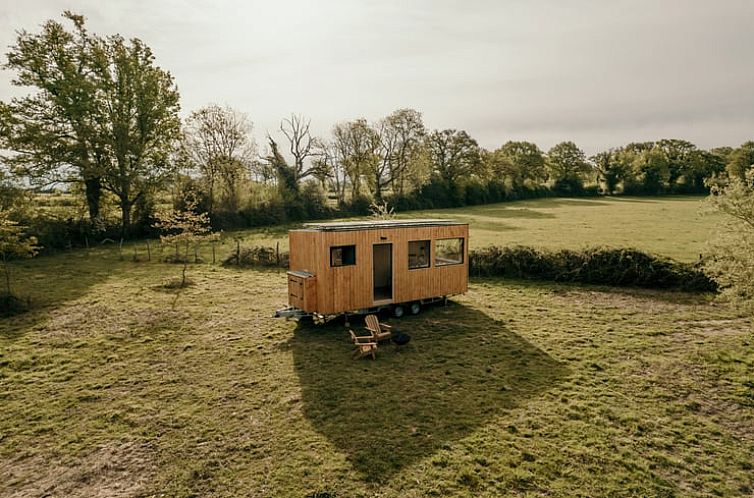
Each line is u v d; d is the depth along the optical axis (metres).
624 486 6.96
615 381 10.73
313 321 16.00
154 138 39.84
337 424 8.95
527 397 9.95
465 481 7.11
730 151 95.44
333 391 10.42
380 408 9.57
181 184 43.12
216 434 8.69
